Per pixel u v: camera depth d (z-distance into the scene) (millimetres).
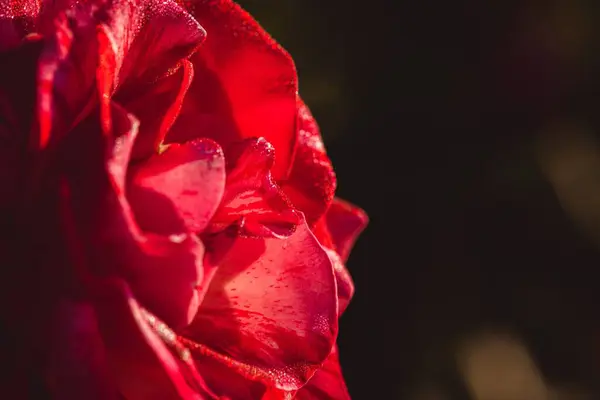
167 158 257
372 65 741
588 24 789
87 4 259
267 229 271
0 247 246
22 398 245
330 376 312
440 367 756
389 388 748
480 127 780
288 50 706
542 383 778
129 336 248
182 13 277
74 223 239
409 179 766
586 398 785
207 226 265
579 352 800
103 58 250
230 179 272
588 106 801
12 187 248
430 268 771
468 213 780
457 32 764
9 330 246
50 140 243
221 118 291
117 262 242
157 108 272
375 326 758
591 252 798
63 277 241
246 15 297
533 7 778
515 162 785
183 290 246
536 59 782
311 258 282
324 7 713
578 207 792
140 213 251
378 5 736
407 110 757
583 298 805
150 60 275
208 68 294
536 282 797
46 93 243
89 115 246
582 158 802
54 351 241
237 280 282
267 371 273
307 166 312
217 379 272
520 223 790
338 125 741
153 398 258
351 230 365
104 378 243
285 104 296
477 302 781
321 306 281
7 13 265
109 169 237
